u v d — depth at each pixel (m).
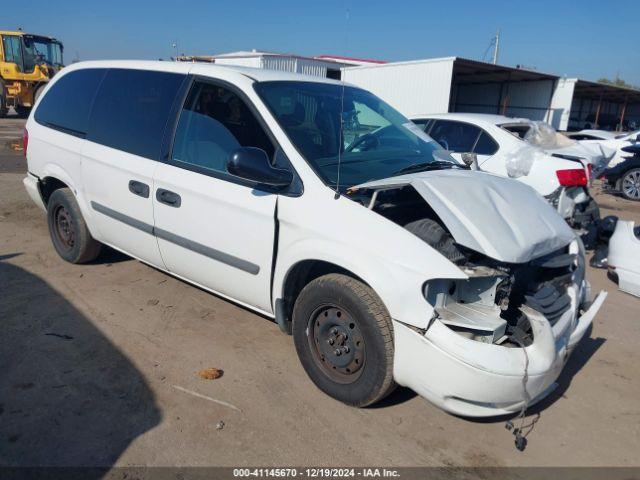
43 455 2.65
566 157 6.78
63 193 4.87
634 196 11.05
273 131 3.33
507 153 6.84
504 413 2.72
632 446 2.95
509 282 2.79
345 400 3.08
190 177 3.65
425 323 2.63
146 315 4.17
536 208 3.21
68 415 2.95
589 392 3.47
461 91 29.73
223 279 3.63
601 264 6.03
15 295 4.42
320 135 3.48
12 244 5.77
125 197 4.14
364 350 2.93
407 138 4.07
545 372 2.65
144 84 4.18
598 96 35.03
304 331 3.20
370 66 21.55
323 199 3.04
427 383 2.67
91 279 4.83
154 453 2.70
